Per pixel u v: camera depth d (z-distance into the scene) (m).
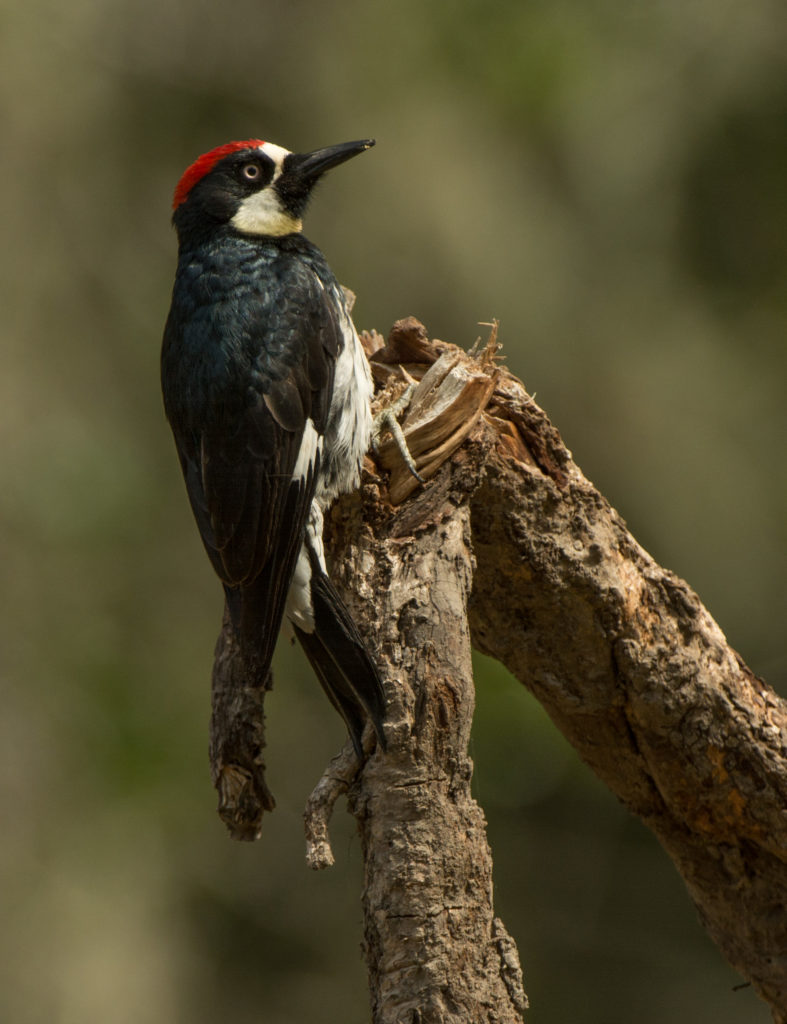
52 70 15.48
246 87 15.97
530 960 14.70
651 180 16.33
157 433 15.40
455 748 4.95
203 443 6.44
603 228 16.16
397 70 15.73
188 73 15.94
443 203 15.39
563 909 14.92
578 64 15.54
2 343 14.58
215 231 7.21
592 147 16.05
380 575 5.28
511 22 15.62
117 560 14.64
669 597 5.99
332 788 4.93
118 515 14.67
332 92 15.82
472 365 5.87
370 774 4.91
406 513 5.44
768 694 6.14
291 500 5.79
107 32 15.88
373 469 5.58
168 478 15.36
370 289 15.29
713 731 5.98
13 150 15.13
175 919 14.18
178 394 6.61
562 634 5.98
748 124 16.42
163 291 15.63
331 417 6.23
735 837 6.20
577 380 15.59
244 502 6.26
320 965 14.94
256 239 7.07
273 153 7.49
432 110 15.65
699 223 16.50
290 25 16.09
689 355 16.06
